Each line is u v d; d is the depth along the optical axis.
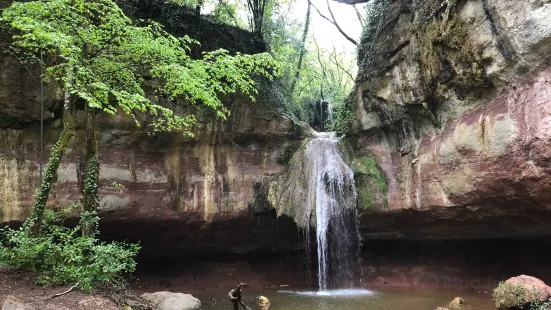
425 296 11.09
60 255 8.00
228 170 13.29
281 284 14.16
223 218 13.00
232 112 13.41
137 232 12.27
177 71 9.36
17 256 7.89
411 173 11.63
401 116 11.85
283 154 14.23
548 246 10.34
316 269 14.30
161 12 13.70
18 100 10.34
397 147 12.55
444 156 10.02
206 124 12.92
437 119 10.56
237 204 13.18
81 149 11.08
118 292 8.04
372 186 12.71
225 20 18.48
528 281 8.34
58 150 8.56
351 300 10.73
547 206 7.73
